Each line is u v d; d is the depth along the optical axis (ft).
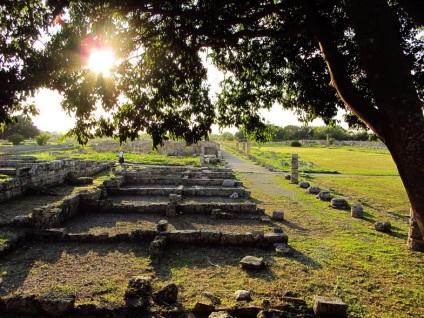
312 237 34.17
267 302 18.88
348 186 72.08
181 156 141.49
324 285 22.75
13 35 16.85
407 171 10.11
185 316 17.81
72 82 17.83
